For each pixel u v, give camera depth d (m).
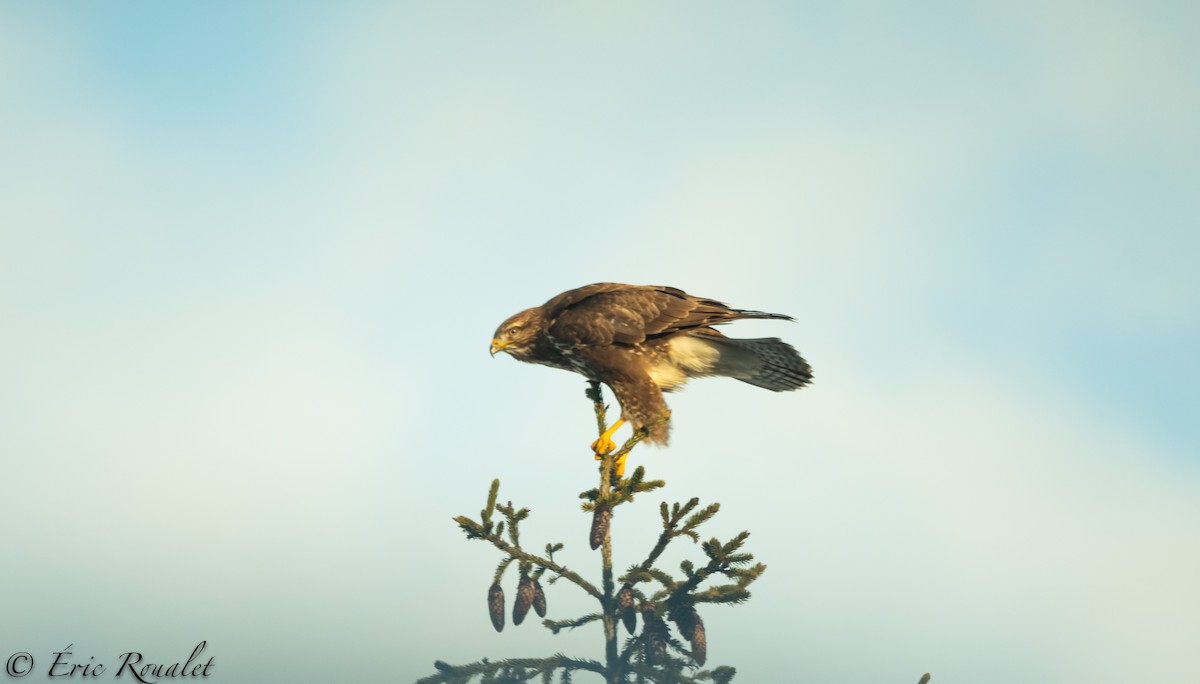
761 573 13.27
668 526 13.33
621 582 13.57
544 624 13.82
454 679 13.68
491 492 13.82
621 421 15.98
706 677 13.34
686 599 13.39
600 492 13.20
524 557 13.83
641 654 13.45
